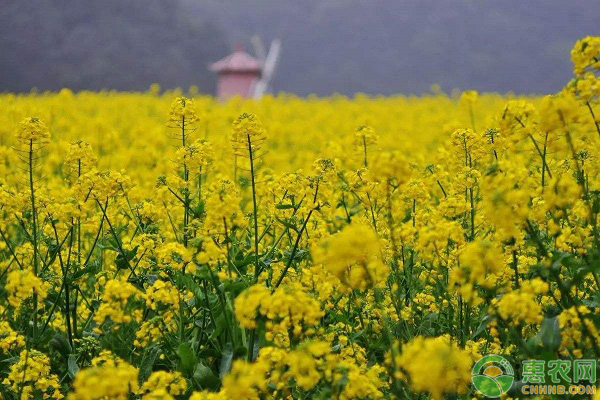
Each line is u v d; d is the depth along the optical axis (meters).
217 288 4.72
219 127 16.50
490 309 3.97
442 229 4.77
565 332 4.03
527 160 6.29
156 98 25.64
